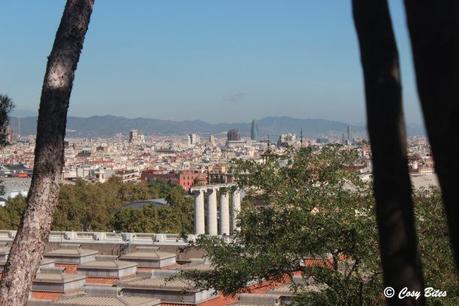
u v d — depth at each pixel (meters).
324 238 16.94
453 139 4.42
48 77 11.34
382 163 5.46
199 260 41.19
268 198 19.16
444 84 4.43
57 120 11.26
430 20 4.45
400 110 5.46
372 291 16.77
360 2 5.46
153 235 52.12
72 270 45.50
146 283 35.75
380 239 5.54
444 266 16.28
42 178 11.12
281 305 29.48
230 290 19.28
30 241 10.97
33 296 38.25
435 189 17.58
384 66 5.42
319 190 18.16
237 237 19.69
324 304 17.19
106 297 33.88
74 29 11.59
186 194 145.88
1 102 16.09
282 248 17.81
